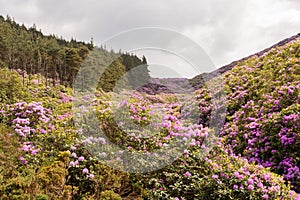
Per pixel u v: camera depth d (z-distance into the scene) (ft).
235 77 46.70
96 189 20.39
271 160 28.07
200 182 21.36
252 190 20.43
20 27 159.43
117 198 18.60
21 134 26.91
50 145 25.21
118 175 21.94
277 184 21.62
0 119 30.96
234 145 31.89
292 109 30.99
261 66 46.78
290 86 35.14
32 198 16.57
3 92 41.57
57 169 19.19
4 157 23.31
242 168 22.85
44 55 99.91
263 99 37.04
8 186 16.60
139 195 21.49
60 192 18.43
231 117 36.88
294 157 26.66
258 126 32.48
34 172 20.51
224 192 20.35
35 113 31.07
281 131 29.07
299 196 20.84
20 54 100.07
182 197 21.04
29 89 51.90
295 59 41.98
